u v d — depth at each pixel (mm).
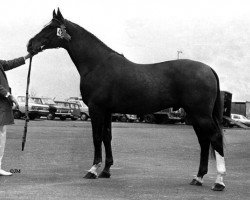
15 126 26359
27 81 8242
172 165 10406
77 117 44250
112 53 8008
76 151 12828
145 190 6848
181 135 22969
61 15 8195
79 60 8133
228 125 43375
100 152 7977
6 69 8461
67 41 8156
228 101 8383
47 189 6719
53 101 43250
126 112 7738
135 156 12242
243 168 10266
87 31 8211
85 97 8047
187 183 7641
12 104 8234
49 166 9516
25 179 7680
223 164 7090
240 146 17312
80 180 7695
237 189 7172
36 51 8234
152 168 9703
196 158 12305
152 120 43906
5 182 7340
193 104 7141
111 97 7730
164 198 6234
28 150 12594
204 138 7480
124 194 6477
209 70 7258
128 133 23047
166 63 7539
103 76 7781
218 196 6500
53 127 26766
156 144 16656
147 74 7523
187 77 7191
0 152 8148
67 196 6207
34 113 37656
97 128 7855
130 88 7520
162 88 7371
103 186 7121
